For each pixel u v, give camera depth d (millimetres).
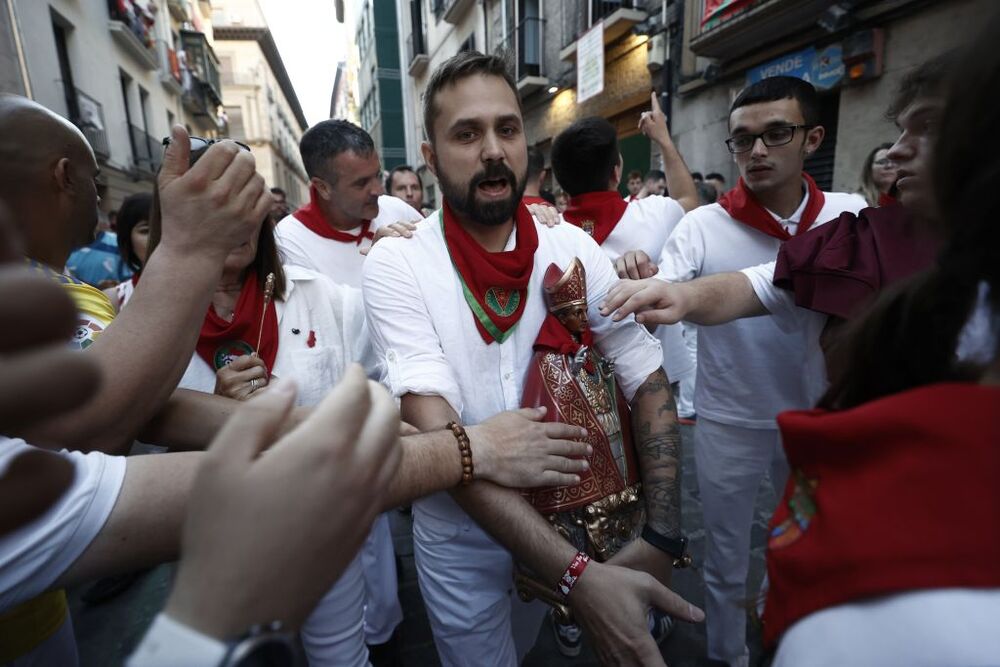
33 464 338
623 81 8680
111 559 539
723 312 1222
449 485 865
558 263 1234
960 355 445
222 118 27062
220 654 314
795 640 406
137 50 13133
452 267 1165
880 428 395
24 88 7062
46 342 270
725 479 1700
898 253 999
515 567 1071
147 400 670
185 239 694
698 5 6789
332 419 364
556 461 952
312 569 357
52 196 900
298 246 2521
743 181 1672
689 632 1950
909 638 341
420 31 18547
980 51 345
